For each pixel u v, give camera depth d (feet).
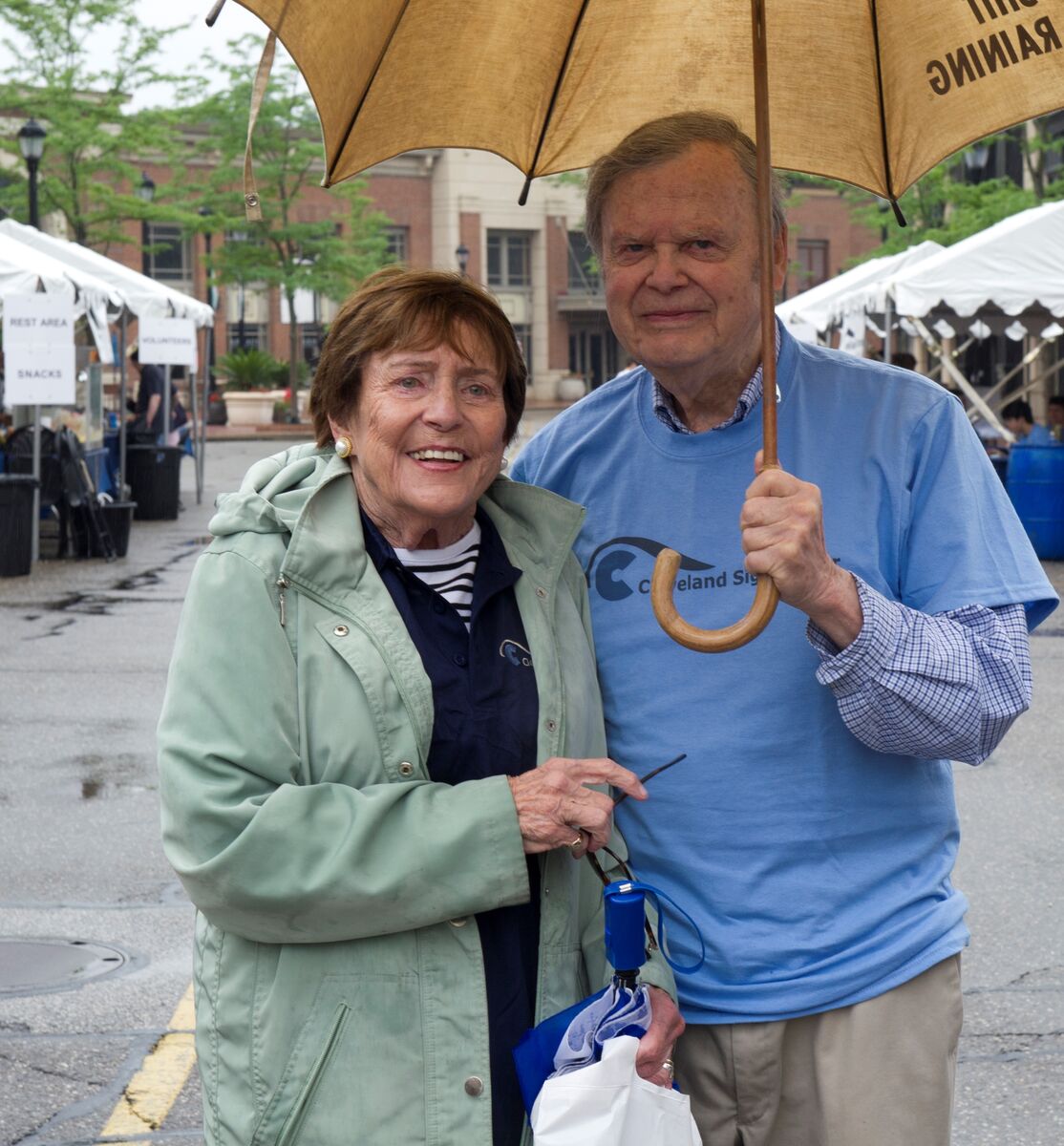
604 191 8.28
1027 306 50.16
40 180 115.14
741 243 8.16
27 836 22.04
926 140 8.36
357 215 164.55
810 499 7.10
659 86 8.62
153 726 29.09
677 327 8.19
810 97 8.54
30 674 34.14
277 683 7.26
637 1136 6.91
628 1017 7.23
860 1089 7.92
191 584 7.50
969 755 7.70
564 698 7.82
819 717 8.13
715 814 8.16
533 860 7.66
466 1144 7.14
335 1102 7.16
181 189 149.79
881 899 8.11
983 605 7.89
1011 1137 13.26
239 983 7.32
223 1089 7.34
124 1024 15.58
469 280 7.73
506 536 8.13
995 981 16.60
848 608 7.39
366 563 7.57
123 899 19.39
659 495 8.61
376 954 7.23
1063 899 19.20
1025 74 7.86
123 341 66.90
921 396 8.38
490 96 8.17
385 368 7.60
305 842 6.98
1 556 50.96
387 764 7.29
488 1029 7.30
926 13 7.98
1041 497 52.65
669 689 8.30
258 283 190.08
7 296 49.16
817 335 75.77
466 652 7.73
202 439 82.02
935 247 71.92
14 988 16.44
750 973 8.03
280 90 143.95
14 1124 13.50
